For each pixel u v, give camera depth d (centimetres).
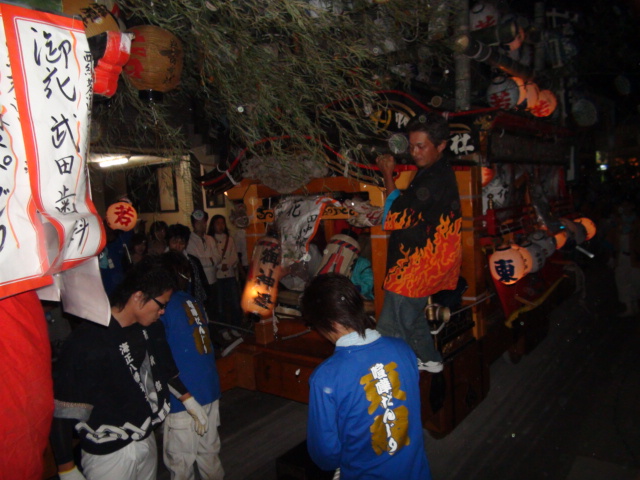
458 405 381
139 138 242
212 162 432
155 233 555
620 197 1173
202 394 282
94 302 150
